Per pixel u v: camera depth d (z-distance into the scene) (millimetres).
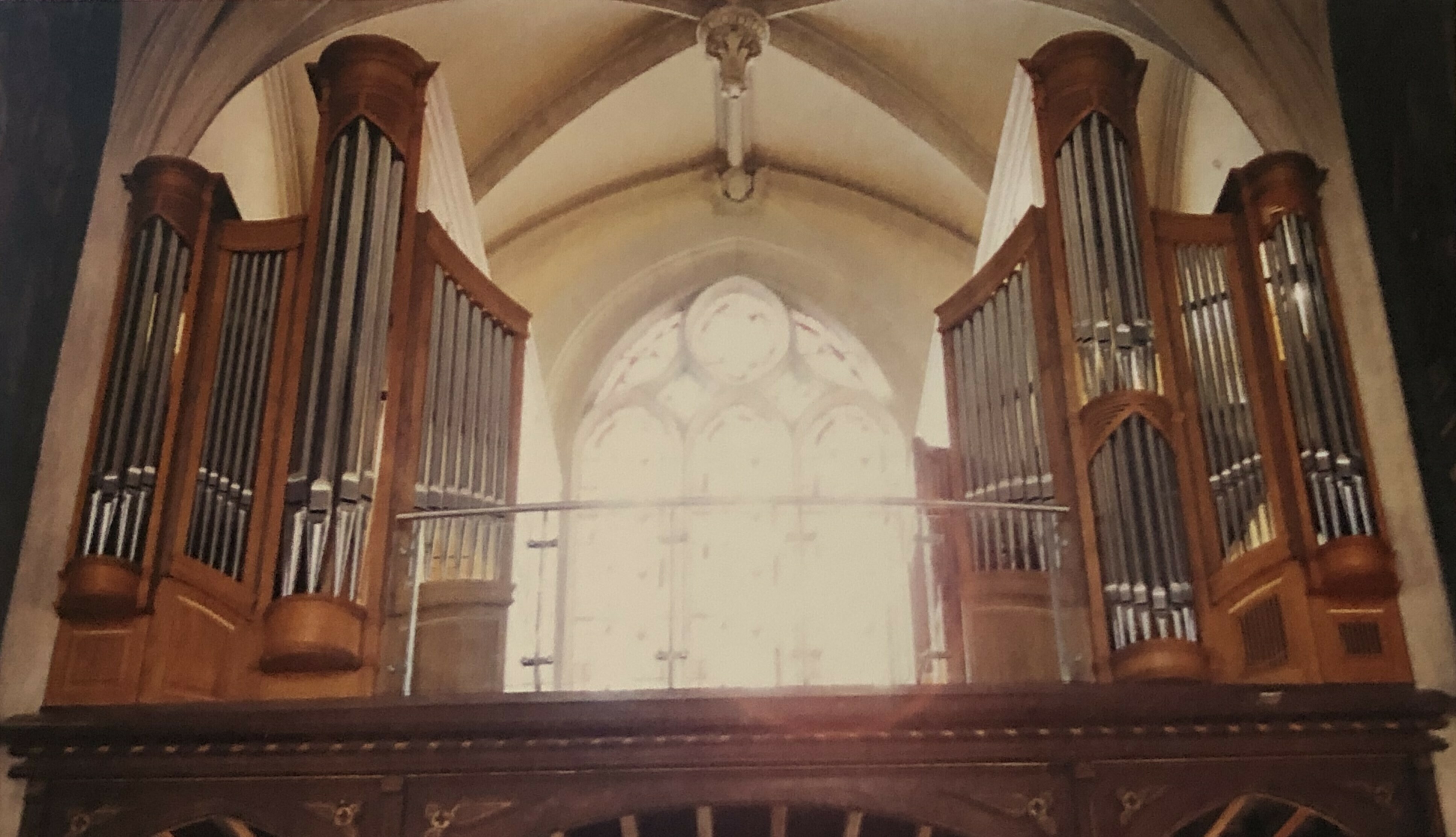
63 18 9812
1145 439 9562
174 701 8898
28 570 9039
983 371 10664
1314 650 9023
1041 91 11203
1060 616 9297
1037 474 9867
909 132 14539
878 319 15852
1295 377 9766
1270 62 10992
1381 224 9945
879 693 8680
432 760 8719
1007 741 8734
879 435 15812
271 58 11453
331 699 8680
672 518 9703
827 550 14969
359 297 10078
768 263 16141
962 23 13352
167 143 10711
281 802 8680
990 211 12859
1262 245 10336
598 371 15922
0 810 8625
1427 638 8984
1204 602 9133
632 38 13883
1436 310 9094
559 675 13820
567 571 15031
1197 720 8734
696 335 16250
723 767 8727
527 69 13719
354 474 9422
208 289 10211
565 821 8594
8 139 8969
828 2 13281
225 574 9234
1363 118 10211
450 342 10594
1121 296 10125
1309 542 9258
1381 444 9586
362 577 9258
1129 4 11859
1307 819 9508
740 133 15219
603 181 15719
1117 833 8523
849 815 9055
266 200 12891
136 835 8602
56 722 8609
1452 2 8828
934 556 10836
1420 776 8688
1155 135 13305
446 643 9484
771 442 15883
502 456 10773
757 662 14430
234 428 9711
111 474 9289
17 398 9094
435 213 11578
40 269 9453
